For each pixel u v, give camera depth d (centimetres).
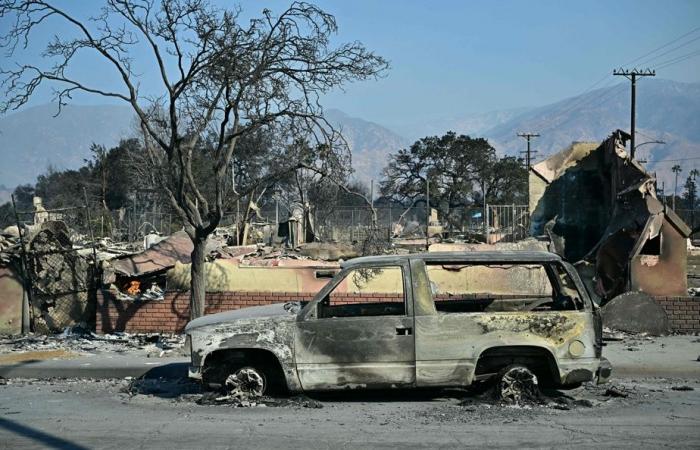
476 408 888
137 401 971
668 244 1495
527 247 1798
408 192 5425
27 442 754
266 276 1547
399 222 3022
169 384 1109
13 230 2300
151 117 1425
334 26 1259
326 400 956
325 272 1532
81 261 1625
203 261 1362
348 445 724
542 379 945
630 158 1753
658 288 1492
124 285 1719
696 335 1424
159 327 1539
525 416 844
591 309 907
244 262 1712
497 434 761
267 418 848
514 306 1049
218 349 905
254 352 927
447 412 873
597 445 714
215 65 1222
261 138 1520
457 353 890
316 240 2505
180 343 1401
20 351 1345
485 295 1466
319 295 911
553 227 2103
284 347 898
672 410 873
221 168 1299
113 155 4694
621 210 1616
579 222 2108
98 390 1067
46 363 1216
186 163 1323
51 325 1599
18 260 1590
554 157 2138
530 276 1479
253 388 930
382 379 892
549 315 895
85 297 1614
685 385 1048
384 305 1019
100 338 1493
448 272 1487
